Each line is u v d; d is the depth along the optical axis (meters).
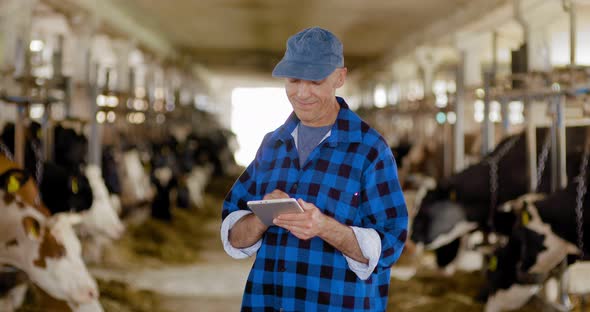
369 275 1.80
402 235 1.85
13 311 4.20
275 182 1.96
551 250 4.24
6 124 5.75
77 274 3.79
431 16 11.87
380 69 18.14
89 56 7.84
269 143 2.03
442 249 6.12
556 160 4.89
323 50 1.84
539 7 8.13
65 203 5.63
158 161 9.70
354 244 1.76
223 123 28.44
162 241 7.71
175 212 9.98
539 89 4.96
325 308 1.85
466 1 10.28
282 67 1.85
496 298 4.48
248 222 1.92
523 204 4.35
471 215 5.59
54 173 5.55
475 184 5.54
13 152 5.52
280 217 1.72
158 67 16.12
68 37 10.83
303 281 1.88
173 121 12.93
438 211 5.60
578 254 4.20
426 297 5.33
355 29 13.73
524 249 4.30
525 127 5.57
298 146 1.97
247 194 2.05
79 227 6.12
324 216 1.73
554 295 4.95
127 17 11.98
